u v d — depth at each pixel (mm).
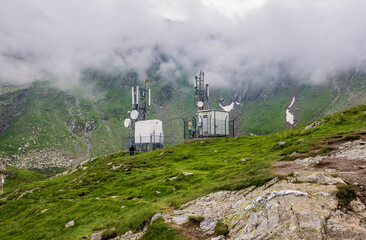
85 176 56000
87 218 29719
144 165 54594
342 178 17125
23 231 32406
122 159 63719
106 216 28656
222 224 16000
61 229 29047
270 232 12922
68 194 45469
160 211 20469
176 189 32906
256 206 15820
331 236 11531
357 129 35406
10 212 47719
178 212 19219
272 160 30578
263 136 67688
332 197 14445
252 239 13141
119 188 42062
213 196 21469
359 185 15883
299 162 25672
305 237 11695
